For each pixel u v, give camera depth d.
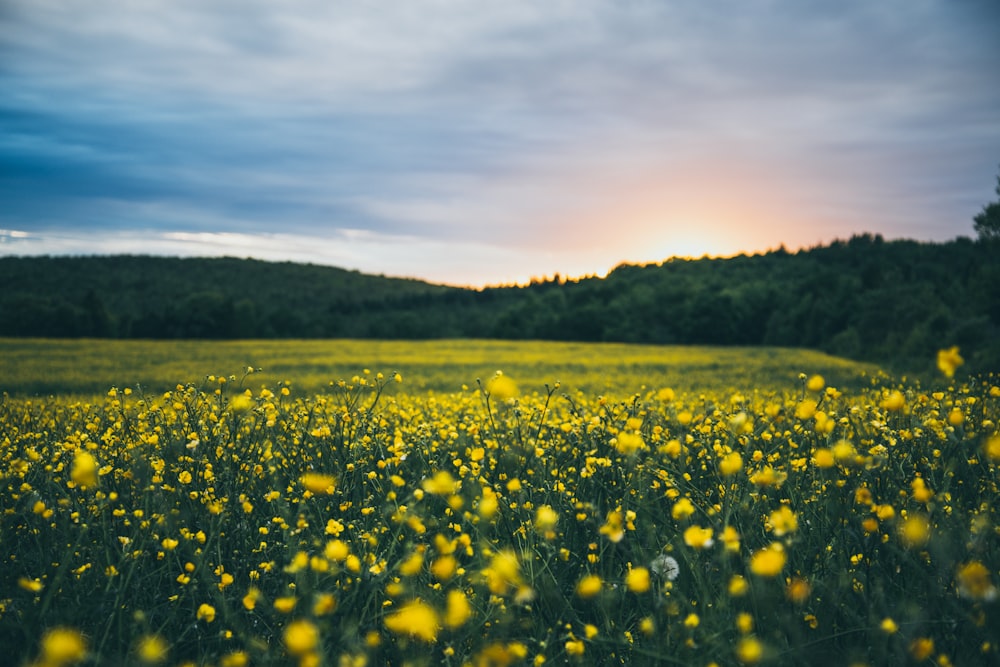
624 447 2.87
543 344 75.69
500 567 2.38
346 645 2.37
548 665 2.45
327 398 5.62
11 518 3.43
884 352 47.50
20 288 149.50
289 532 3.15
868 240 185.50
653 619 2.53
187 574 3.04
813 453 3.71
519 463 4.08
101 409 5.43
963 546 2.51
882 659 2.26
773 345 88.62
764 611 2.47
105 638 2.34
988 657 2.19
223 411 4.51
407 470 4.48
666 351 61.81
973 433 3.87
